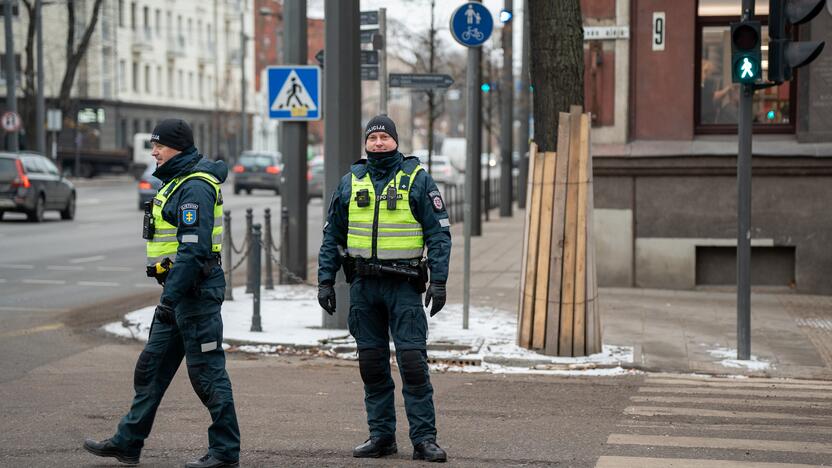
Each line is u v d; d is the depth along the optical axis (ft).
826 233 97.50
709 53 100.27
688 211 99.45
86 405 53.26
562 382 61.93
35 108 313.73
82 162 404.57
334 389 58.49
